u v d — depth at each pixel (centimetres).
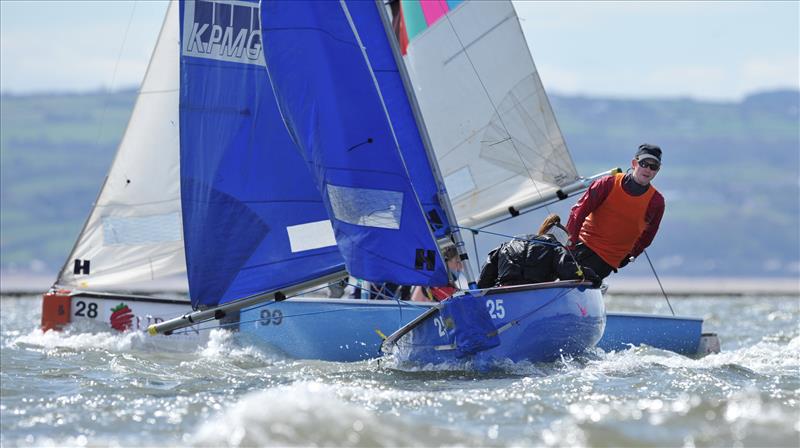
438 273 3231
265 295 3612
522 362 3234
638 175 3369
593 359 3406
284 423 2358
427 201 3356
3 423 2509
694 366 3303
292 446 2239
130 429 2450
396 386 2959
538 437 2344
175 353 3959
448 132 4575
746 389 2856
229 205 3628
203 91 3650
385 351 3388
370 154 3262
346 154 3278
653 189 3384
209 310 3616
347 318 3738
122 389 2950
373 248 3253
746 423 2448
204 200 3631
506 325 3180
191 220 3628
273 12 3353
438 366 3238
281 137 3653
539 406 2622
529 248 3328
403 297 4041
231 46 3662
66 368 3372
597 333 3381
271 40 3356
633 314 4034
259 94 3666
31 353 3769
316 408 2464
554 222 3447
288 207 3634
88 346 4062
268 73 3394
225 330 3941
